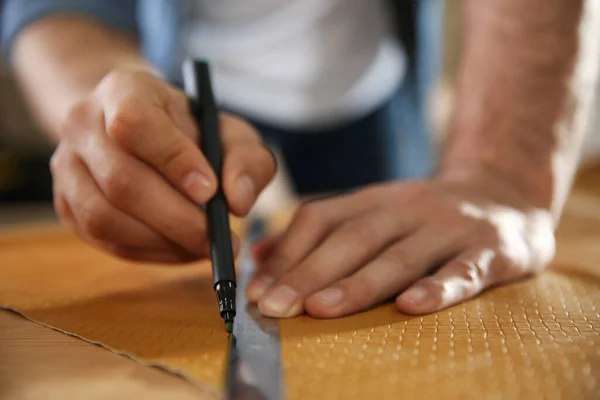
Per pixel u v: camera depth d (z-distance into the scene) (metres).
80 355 0.37
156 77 0.47
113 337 0.39
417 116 0.96
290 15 0.85
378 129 0.95
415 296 0.42
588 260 0.51
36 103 0.72
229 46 0.85
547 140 0.54
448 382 0.34
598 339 0.37
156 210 0.44
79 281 0.50
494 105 0.55
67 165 0.47
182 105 0.46
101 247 0.49
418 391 0.33
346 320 0.41
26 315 0.42
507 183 0.52
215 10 0.84
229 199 0.44
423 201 0.48
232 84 0.87
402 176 0.97
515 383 0.33
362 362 0.35
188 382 0.34
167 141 0.43
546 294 0.44
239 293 0.46
